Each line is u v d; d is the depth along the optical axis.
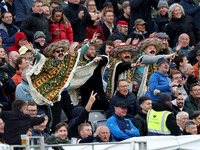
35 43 45.44
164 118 34.34
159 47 43.06
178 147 30.36
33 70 37.25
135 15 56.59
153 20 58.62
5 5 54.12
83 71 39.75
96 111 40.16
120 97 39.50
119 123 35.81
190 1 60.56
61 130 33.44
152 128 34.62
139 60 41.19
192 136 30.45
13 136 30.19
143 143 28.00
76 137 35.66
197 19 59.66
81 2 62.56
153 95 39.94
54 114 38.09
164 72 40.41
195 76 48.28
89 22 53.75
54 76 37.88
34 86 37.50
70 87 39.25
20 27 51.16
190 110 42.00
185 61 47.72
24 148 26.12
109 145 29.64
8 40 50.28
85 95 40.50
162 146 30.31
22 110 31.14
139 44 42.88
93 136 33.88
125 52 41.31
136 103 39.81
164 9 57.44
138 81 42.38
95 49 40.84
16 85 40.75
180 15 55.62
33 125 31.70
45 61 37.62
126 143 27.83
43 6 53.09
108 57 40.38
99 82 40.59
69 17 52.72
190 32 55.59
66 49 38.34
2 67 41.94
